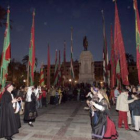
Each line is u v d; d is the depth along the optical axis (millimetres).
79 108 14477
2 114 5574
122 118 7445
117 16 12430
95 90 5430
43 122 8617
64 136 6219
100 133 4824
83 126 7762
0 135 5449
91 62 36781
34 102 8047
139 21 8891
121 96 7418
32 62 13375
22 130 7035
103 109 4871
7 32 10844
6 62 10508
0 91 9367
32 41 13680
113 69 16141
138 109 6934
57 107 15219
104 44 19953
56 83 26391
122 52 11719
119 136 6223
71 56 28469
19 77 48656
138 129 6906
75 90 23609
